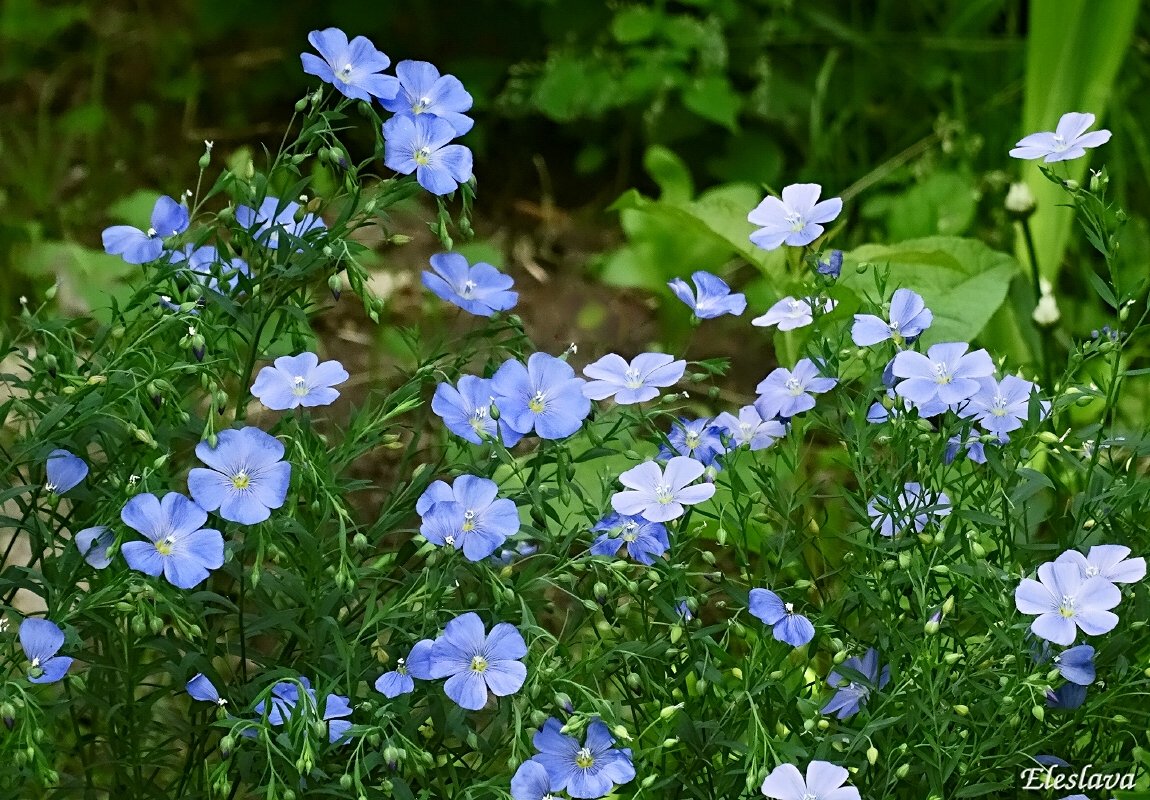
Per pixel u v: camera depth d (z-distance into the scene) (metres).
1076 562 1.08
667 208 1.43
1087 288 1.68
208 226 1.12
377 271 1.77
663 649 1.09
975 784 1.09
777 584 1.16
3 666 1.08
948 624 1.11
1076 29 1.49
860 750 1.10
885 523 1.13
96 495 1.12
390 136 1.11
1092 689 1.12
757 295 1.74
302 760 1.04
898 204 1.76
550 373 1.12
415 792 1.12
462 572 1.12
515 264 1.91
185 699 1.24
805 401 1.13
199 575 1.07
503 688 1.06
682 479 1.10
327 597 1.09
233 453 1.08
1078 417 1.44
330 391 1.11
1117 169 1.81
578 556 1.12
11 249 1.64
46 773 1.05
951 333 1.41
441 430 1.22
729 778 1.10
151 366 1.09
